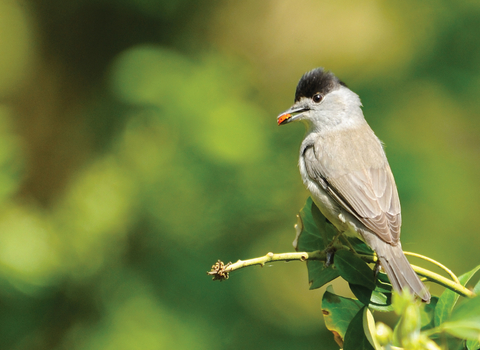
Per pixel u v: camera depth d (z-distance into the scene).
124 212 10.98
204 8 14.21
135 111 11.90
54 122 13.96
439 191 10.84
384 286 5.15
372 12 14.32
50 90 14.15
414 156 11.24
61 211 11.29
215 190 10.81
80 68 14.24
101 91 13.95
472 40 12.33
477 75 12.19
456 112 12.34
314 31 14.95
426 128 12.09
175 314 10.65
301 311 11.99
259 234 11.27
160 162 10.86
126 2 13.54
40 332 10.80
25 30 14.39
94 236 10.94
